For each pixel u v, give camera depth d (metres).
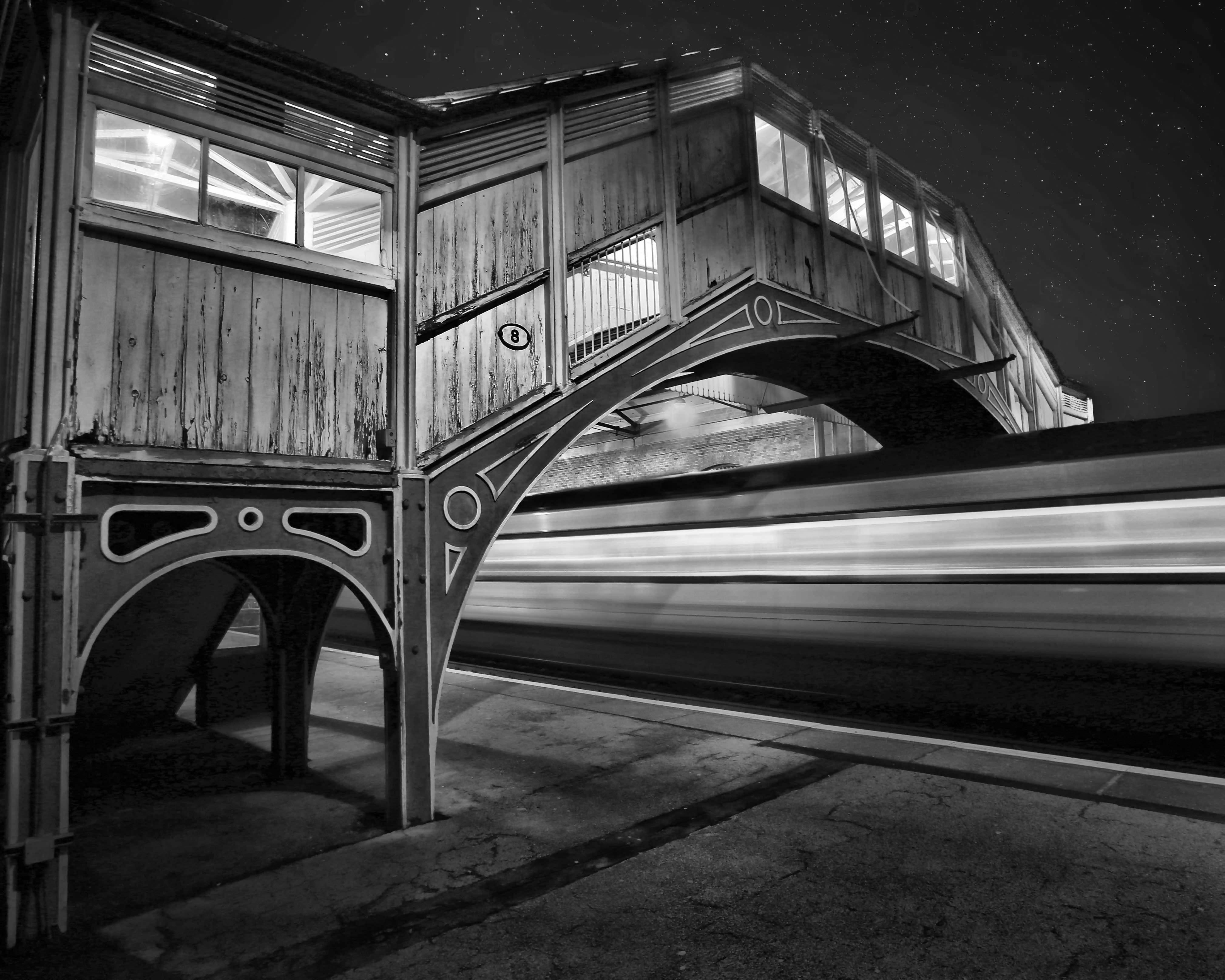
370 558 4.21
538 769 5.09
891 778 4.66
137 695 6.28
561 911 3.10
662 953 2.76
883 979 2.55
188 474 3.58
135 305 3.57
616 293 6.70
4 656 3.53
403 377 4.46
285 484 3.87
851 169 10.21
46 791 3.07
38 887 3.04
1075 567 5.51
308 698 5.27
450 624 4.51
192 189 4.01
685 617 7.86
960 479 6.15
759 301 8.09
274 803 4.66
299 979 2.68
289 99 4.14
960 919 2.91
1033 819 3.90
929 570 6.21
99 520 3.33
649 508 8.29
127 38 3.61
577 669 8.82
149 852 3.90
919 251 11.45
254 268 3.97
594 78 6.23
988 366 10.59
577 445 19.42
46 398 3.26
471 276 5.07
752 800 4.33
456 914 3.12
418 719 4.26
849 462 6.95
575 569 8.94
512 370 5.24
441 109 4.89
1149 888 3.11
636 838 3.84
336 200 4.52
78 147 3.41
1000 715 5.78
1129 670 5.23
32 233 3.84
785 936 2.84
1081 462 5.59
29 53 3.80
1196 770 4.62
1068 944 2.71
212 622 5.98
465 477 4.77
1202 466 5.10
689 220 7.42
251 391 3.91
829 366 10.62
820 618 6.84
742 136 8.16
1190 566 5.05
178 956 2.87
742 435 16.30
